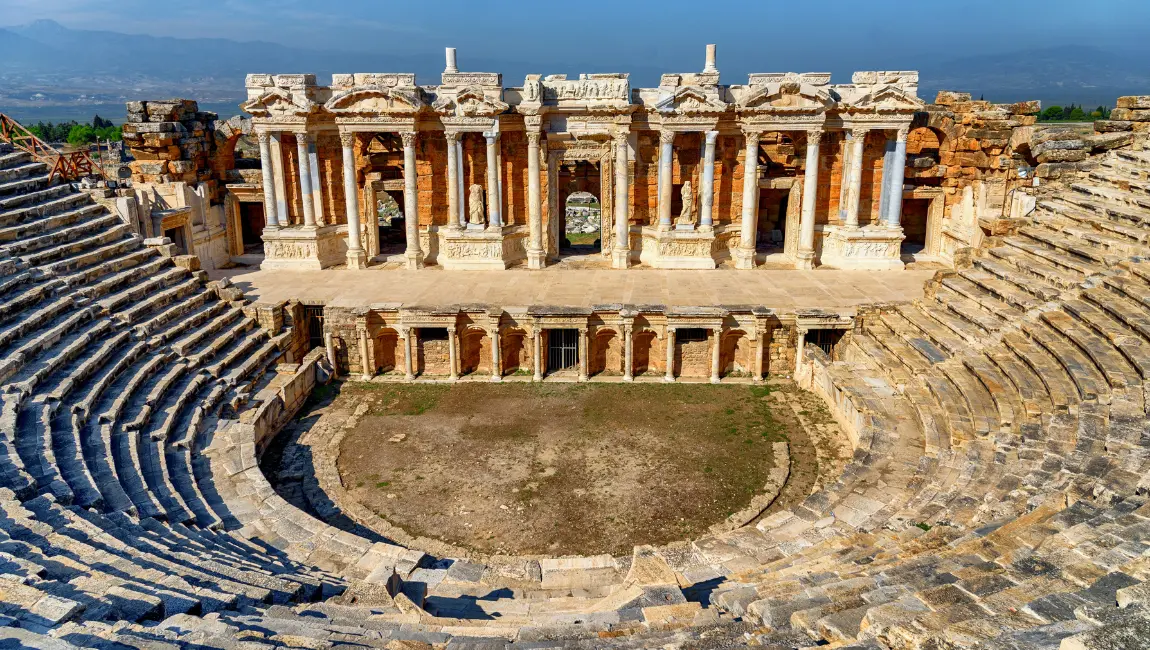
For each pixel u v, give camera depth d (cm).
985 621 923
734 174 4153
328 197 4281
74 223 3206
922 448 2353
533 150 3956
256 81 3928
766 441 2716
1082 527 1260
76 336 2527
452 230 4072
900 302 3362
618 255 4088
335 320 3297
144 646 965
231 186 4428
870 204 4191
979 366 2575
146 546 1532
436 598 1574
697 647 1059
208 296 3278
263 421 2672
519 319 3284
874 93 3812
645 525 2198
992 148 3959
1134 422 1838
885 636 941
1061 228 3262
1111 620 857
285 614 1256
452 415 2953
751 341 3288
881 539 1661
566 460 2581
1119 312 2388
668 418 2908
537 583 1669
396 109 3872
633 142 4069
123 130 4006
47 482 1748
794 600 1191
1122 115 3756
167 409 2428
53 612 1051
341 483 2456
